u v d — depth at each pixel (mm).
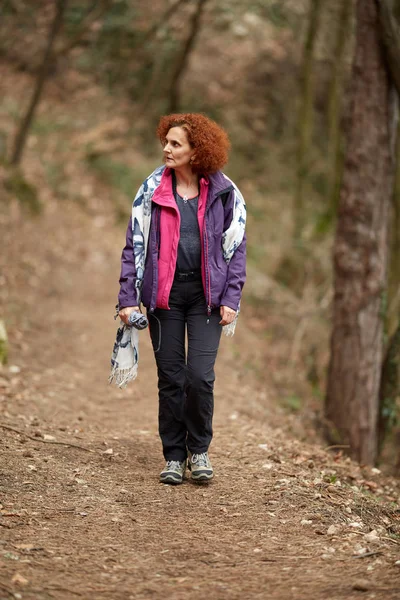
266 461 5629
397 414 9055
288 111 25609
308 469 5594
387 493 5742
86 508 4457
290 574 3635
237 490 4914
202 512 4508
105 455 5539
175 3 20797
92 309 12375
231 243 4711
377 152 7535
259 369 10969
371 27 7352
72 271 14672
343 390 7914
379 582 3467
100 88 23578
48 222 16984
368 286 7742
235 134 24641
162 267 4660
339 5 16609
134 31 23188
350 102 7617
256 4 22062
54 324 10992
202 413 4848
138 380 8719
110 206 19578
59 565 3627
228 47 26500
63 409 7125
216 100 25234
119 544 3971
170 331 4801
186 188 4723
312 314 13055
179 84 23859
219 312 4809
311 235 17031
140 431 6543
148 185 4672
